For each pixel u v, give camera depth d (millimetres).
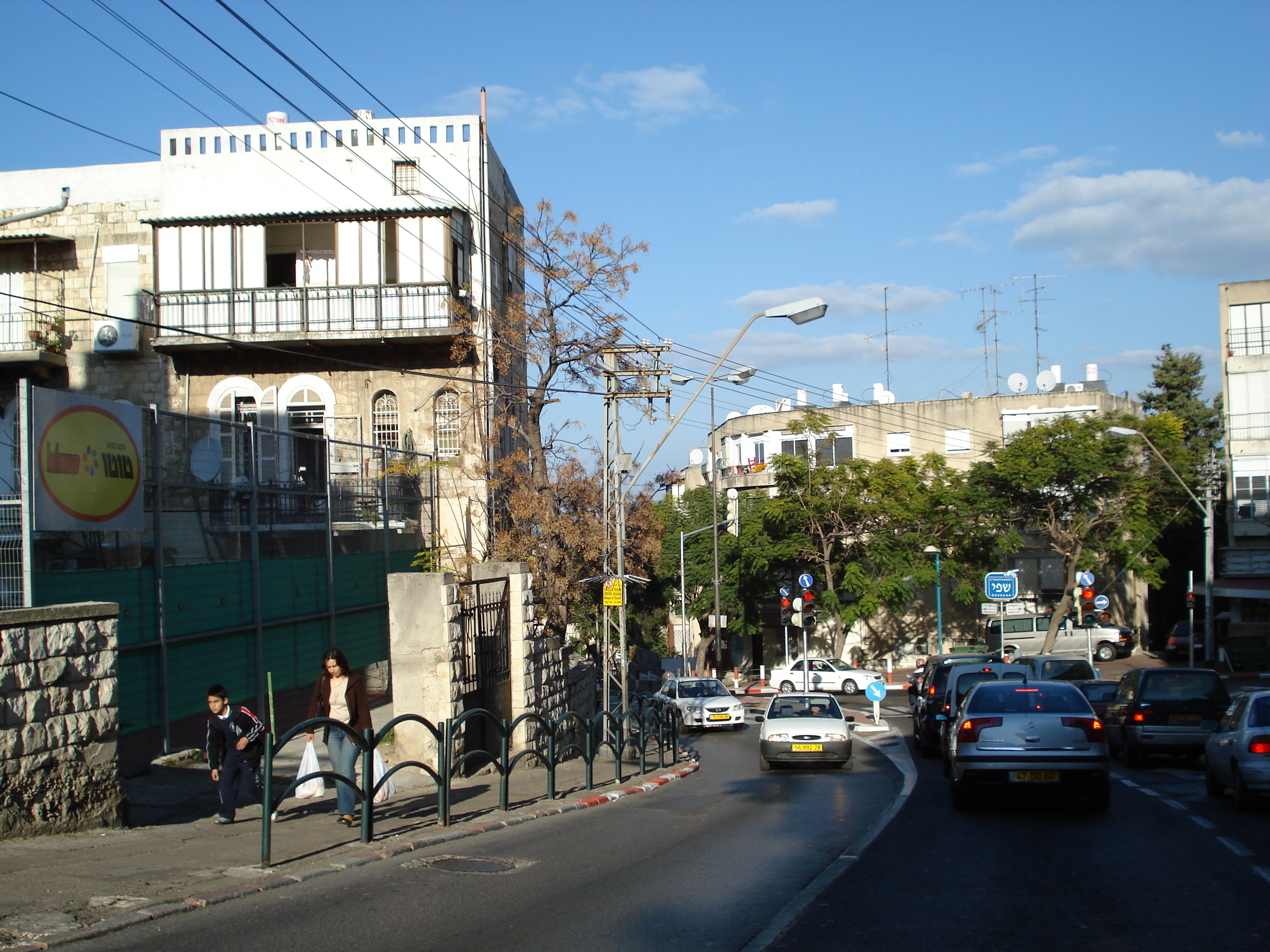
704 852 9852
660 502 53031
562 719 14320
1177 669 19266
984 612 44906
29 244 29500
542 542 26844
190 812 11617
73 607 9750
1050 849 10023
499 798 13500
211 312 28094
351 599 20703
